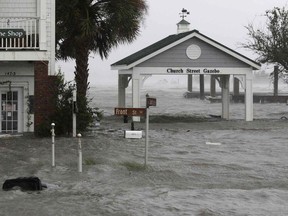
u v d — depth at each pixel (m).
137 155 16.41
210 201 10.17
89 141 19.36
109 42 25.97
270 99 59.22
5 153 16.12
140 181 12.30
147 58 30.66
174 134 23.72
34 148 17.25
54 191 10.97
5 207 9.52
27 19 20.86
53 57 21.44
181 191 11.06
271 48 40.41
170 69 31.11
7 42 20.98
